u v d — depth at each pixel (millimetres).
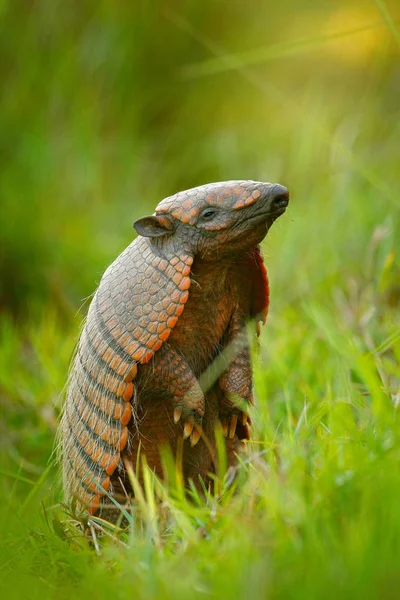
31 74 17344
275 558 5281
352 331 9891
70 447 7887
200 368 7770
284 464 6434
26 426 10914
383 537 5266
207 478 8008
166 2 18438
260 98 17875
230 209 7102
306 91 16391
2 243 14938
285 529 5641
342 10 17016
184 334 7543
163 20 18422
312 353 9898
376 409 6945
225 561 5484
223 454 7301
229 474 7383
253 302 7789
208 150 17531
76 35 18125
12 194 15828
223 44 18500
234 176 16781
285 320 11484
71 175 16906
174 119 18797
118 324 7258
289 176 15141
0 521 7531
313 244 12773
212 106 18500
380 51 14953
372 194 12719
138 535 6949
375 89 14992
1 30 17312
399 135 14047
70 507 7922
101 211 16719
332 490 5770
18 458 9961
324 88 16656
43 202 16234
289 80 17719
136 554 6031
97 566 6230
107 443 7449
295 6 17984
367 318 9484
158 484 6883
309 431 6980
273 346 10406
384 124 14781
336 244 12477
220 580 5266
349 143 14609
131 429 7695
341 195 12992
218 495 6848
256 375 8875
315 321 9023
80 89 17734
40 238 15211
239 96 18250
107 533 6965
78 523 7613
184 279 7125
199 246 7223
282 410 8961
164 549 6230
